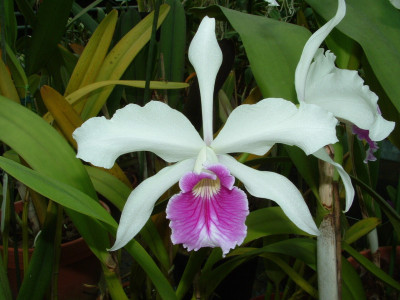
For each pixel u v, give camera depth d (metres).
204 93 0.21
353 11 0.24
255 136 0.20
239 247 0.32
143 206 0.20
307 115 0.19
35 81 0.33
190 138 0.21
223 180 0.21
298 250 0.27
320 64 0.20
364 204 0.35
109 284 0.24
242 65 0.50
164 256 0.26
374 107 0.20
